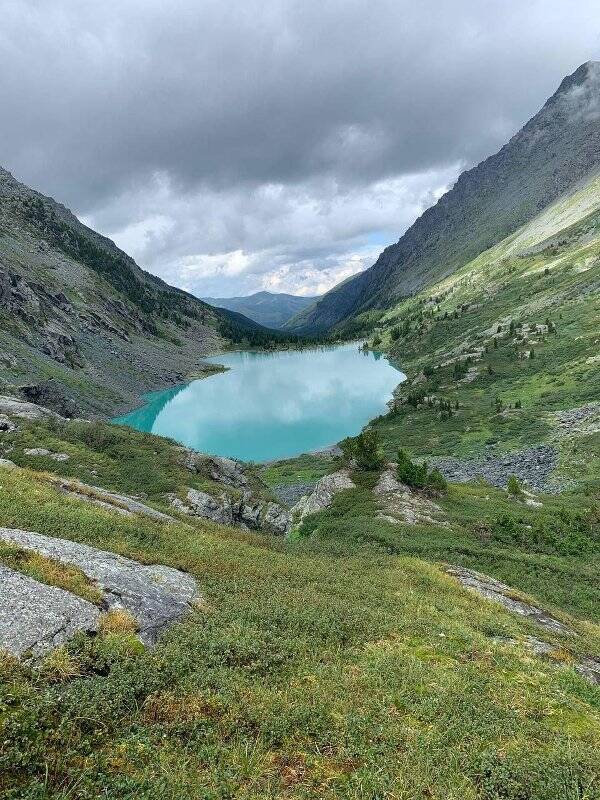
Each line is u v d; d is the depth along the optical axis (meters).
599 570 35.81
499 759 9.49
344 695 11.26
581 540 41.62
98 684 9.64
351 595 19.36
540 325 182.88
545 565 34.72
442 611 19.58
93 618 12.02
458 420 119.50
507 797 8.66
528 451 89.62
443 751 9.52
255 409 159.00
